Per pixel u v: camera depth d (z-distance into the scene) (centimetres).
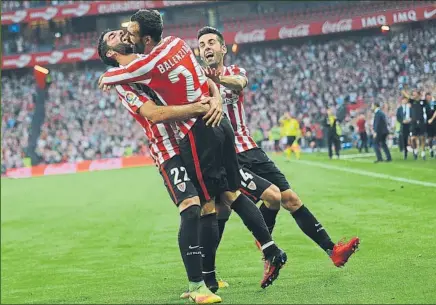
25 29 5928
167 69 757
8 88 6119
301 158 3634
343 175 1989
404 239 946
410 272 798
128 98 777
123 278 1081
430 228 955
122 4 4938
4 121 6069
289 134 3631
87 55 5728
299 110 3462
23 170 5609
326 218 1304
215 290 820
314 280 834
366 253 941
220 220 887
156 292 902
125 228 1808
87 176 4531
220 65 920
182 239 766
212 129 771
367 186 1471
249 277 938
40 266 1354
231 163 792
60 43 5806
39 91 6091
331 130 3170
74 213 2364
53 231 1945
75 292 1000
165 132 780
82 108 6034
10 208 2767
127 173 4475
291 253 1091
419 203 1000
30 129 6034
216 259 1123
